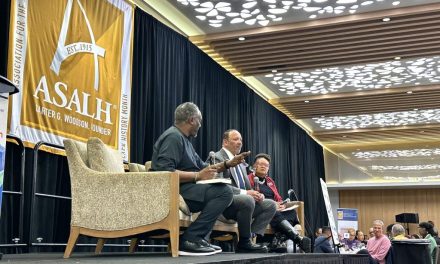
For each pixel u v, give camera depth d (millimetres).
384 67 8469
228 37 7211
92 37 5047
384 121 12148
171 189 2791
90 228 2865
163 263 1978
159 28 6348
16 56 4102
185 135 3242
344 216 12086
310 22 6852
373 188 16234
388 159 15664
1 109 1925
